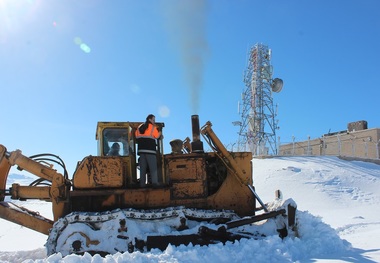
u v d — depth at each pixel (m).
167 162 7.68
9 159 7.29
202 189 7.62
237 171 7.73
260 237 6.97
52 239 6.54
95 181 7.16
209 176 8.11
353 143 34.09
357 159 26.75
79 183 7.15
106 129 7.71
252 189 7.69
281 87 29.83
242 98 30.17
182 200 7.55
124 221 6.72
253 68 29.98
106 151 7.64
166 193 7.52
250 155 8.09
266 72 29.61
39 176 7.36
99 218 6.74
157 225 6.95
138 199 7.42
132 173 7.53
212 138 7.82
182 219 7.00
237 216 7.45
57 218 7.25
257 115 29.02
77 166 7.50
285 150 40.00
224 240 6.83
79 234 6.58
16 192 7.44
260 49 30.12
